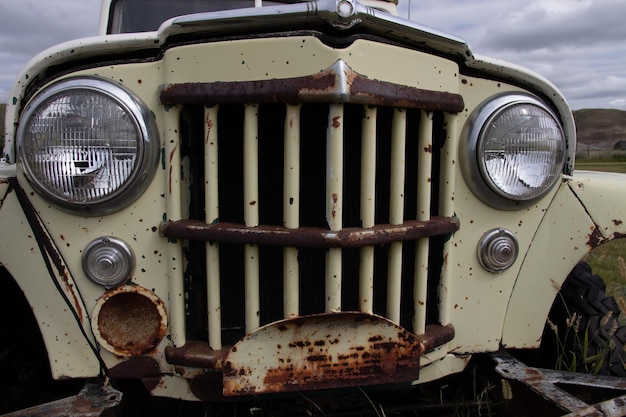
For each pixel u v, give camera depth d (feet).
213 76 4.25
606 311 5.99
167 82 4.39
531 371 4.89
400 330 4.46
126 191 4.32
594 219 5.29
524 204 5.08
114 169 4.24
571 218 5.27
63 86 4.17
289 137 4.14
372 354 4.42
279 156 4.57
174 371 4.62
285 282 4.39
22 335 5.42
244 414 5.50
